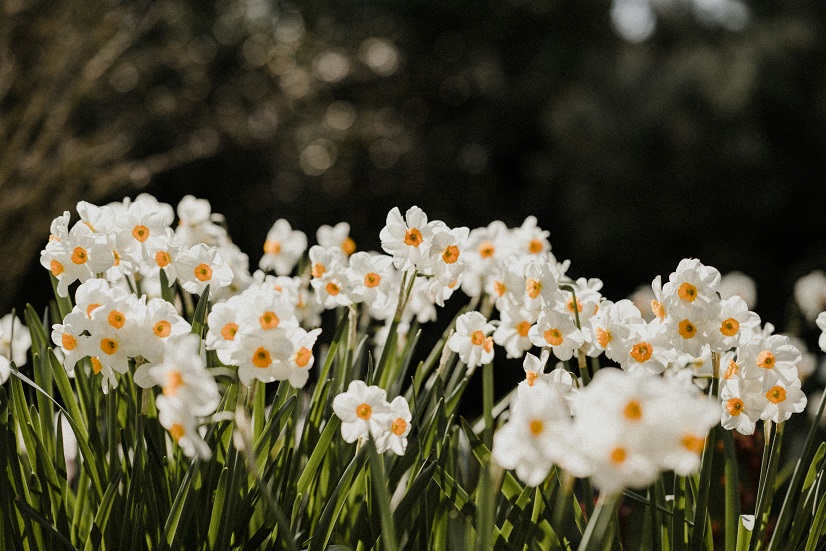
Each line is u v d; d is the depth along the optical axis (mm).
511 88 12055
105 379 1619
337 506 1601
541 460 1411
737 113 10055
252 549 1604
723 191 10289
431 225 1728
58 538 1587
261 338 1533
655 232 10508
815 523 1631
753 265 10648
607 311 1657
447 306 7180
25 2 4125
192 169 8523
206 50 9555
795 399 1622
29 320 1734
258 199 9656
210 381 1443
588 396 1368
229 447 1579
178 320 1565
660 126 10109
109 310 1561
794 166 10430
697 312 1617
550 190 11148
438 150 12070
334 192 11086
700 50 10328
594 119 10234
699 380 1774
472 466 1846
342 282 1758
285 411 1606
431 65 12227
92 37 4191
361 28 11688
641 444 1360
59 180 3795
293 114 10062
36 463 1631
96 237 1678
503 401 1835
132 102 7574
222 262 1700
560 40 12133
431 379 1825
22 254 3750
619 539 1591
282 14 10898
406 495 1583
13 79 4004
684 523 1646
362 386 1613
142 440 1581
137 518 1576
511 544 1614
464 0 11773
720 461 1720
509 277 1746
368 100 11680
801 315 2928
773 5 11031
